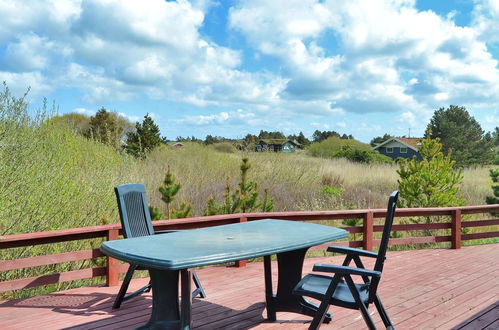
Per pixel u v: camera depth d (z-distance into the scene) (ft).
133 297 12.53
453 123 126.31
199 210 28.84
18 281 12.39
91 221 18.56
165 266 7.41
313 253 22.67
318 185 42.32
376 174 53.88
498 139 158.40
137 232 11.73
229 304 12.55
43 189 16.90
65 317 11.35
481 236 23.43
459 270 17.12
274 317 11.28
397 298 13.35
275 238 9.79
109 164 24.36
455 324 11.14
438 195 27.48
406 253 20.65
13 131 18.29
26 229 15.55
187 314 8.92
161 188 19.15
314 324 8.88
